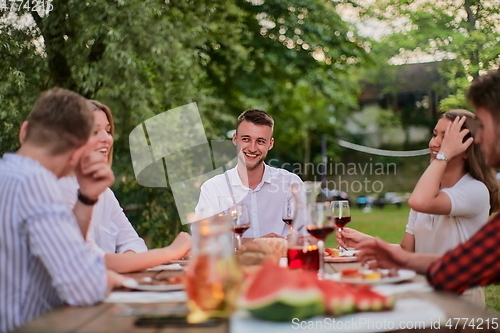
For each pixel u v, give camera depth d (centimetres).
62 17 662
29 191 152
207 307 128
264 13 1091
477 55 726
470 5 741
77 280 146
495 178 252
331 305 120
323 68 1232
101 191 177
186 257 258
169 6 742
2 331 150
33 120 162
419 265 185
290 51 1115
